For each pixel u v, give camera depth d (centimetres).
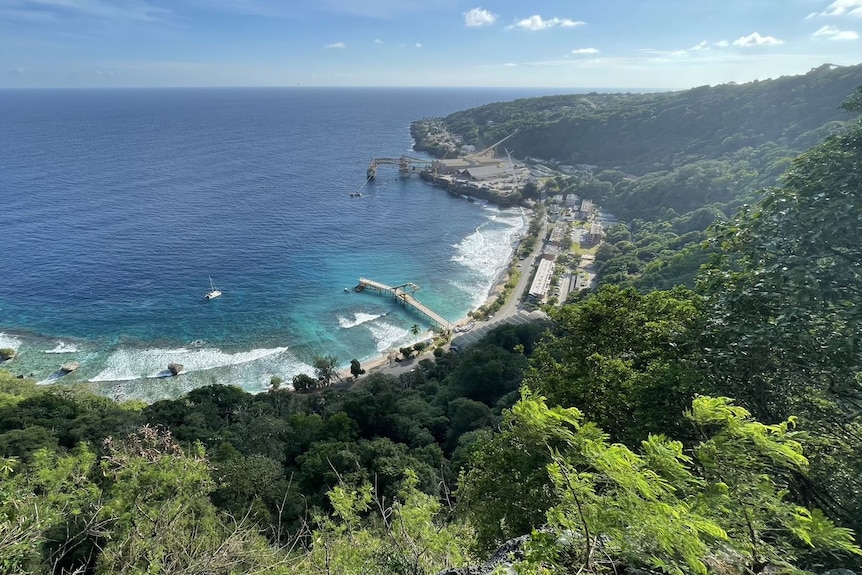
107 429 3653
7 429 3584
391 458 3041
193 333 7019
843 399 1002
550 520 553
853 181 945
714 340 1198
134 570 992
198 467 1524
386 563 877
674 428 1191
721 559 528
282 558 1075
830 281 901
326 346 6931
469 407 4319
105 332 6888
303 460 3294
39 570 1060
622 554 516
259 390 5869
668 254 8806
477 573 684
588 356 1689
